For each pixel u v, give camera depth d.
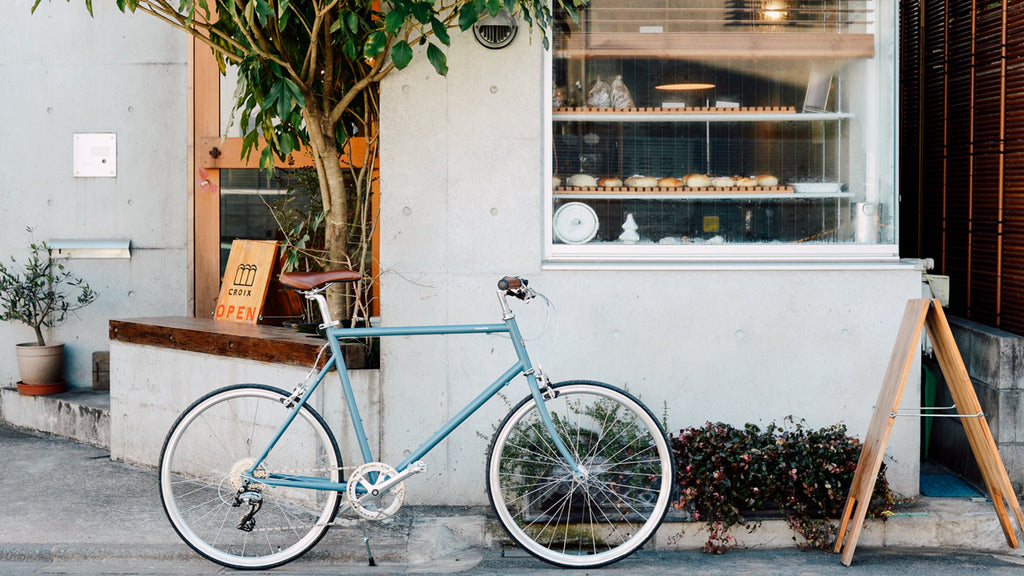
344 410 4.23
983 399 4.58
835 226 4.45
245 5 4.25
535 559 3.90
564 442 4.02
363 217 4.63
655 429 3.79
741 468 3.91
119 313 5.95
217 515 4.16
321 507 4.21
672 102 4.43
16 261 5.95
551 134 4.35
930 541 4.06
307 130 5.01
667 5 4.41
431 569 3.77
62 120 5.89
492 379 4.28
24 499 4.39
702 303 4.25
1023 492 4.43
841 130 4.45
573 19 4.22
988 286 4.80
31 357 5.73
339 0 4.08
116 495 4.46
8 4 5.87
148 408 4.89
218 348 4.54
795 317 4.25
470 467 4.30
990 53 4.79
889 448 4.25
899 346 3.81
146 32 5.85
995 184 4.74
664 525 4.01
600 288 4.25
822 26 4.44
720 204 4.45
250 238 5.88
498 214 4.25
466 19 3.71
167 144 5.89
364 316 4.51
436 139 4.23
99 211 5.92
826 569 3.75
